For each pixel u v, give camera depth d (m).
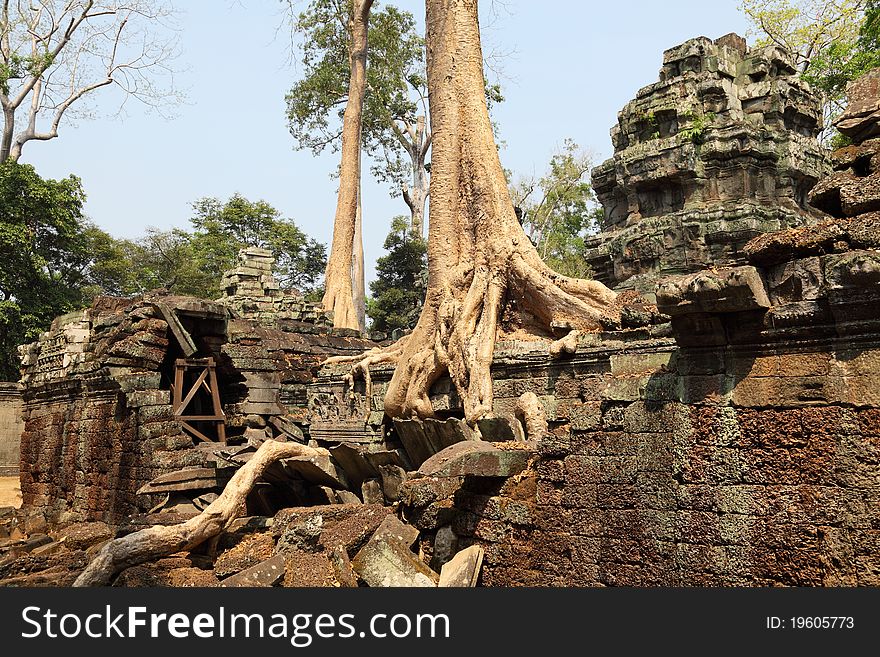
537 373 13.50
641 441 7.21
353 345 23.45
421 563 9.02
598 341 12.46
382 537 8.99
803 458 6.15
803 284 6.29
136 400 16.23
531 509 8.30
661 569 6.89
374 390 17.36
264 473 12.25
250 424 18.67
